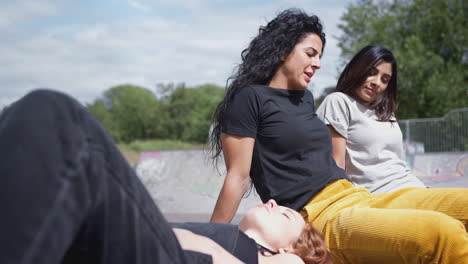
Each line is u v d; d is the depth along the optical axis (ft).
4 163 2.55
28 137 2.65
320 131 8.18
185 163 34.12
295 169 7.79
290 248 5.91
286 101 8.18
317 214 7.41
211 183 31.81
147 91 257.34
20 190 2.51
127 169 3.28
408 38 89.81
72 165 2.75
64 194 2.67
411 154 46.60
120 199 3.13
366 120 9.57
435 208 7.47
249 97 7.99
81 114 2.99
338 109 9.65
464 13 93.20
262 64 8.31
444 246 5.93
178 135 225.97
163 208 30.53
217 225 5.39
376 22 94.07
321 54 8.80
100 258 3.10
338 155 9.34
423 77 87.76
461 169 43.04
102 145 3.04
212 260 4.56
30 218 2.51
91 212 2.92
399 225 6.29
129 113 242.78
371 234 6.55
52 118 2.79
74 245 3.03
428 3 93.71
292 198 7.72
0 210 2.46
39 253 2.52
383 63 9.70
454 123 45.24
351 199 7.66
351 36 97.30
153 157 36.11
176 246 3.74
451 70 87.56
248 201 26.58
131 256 3.22
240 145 7.93
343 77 10.16
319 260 5.96
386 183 9.21
